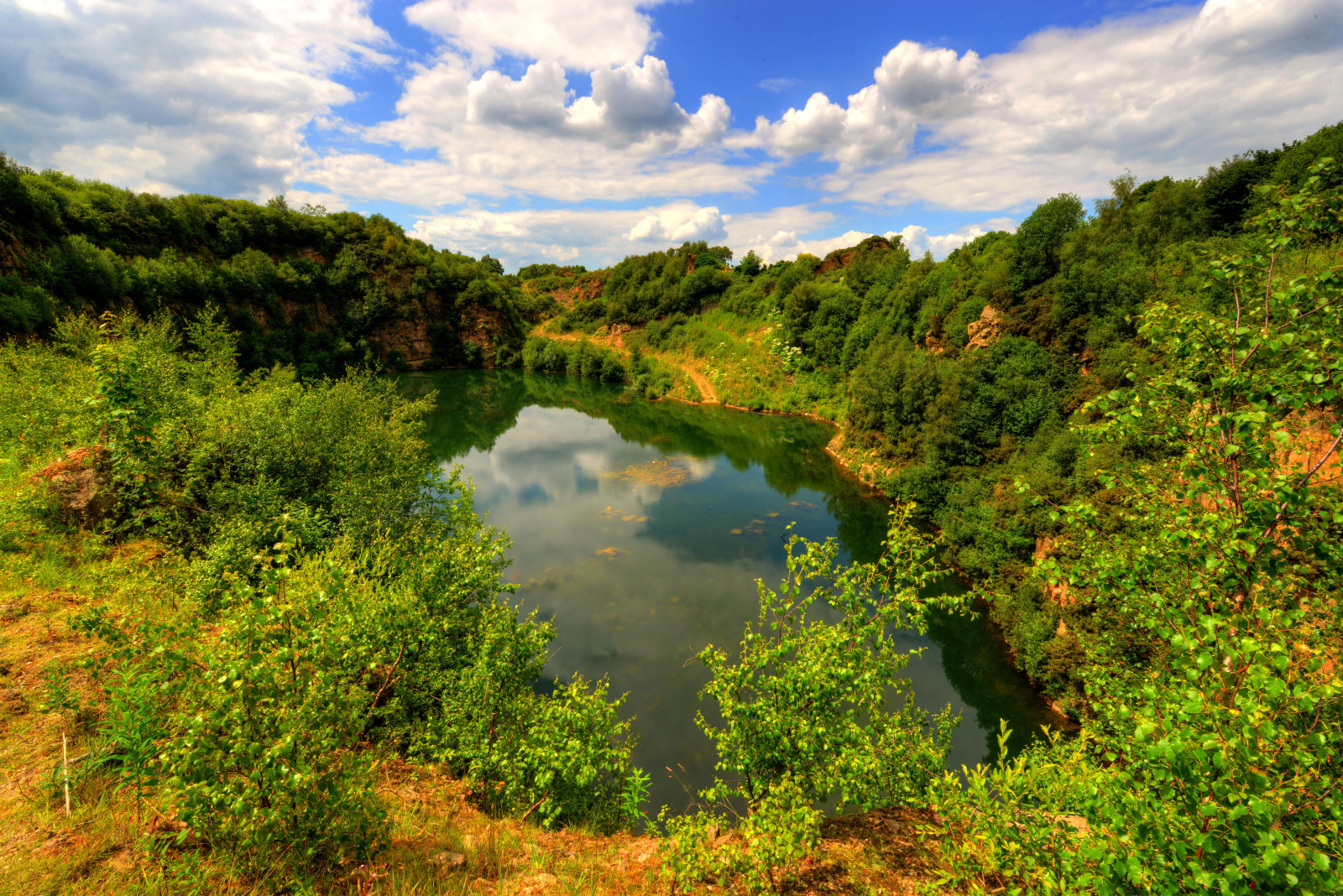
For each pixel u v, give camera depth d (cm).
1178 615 402
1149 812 277
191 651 566
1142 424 509
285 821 414
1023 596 1822
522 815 700
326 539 1229
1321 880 245
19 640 691
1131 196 3719
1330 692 268
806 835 473
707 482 3666
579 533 2791
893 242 8131
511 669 837
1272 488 381
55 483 1002
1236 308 437
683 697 1561
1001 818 378
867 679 552
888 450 3525
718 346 7450
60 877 386
